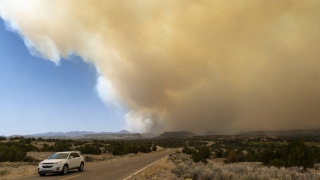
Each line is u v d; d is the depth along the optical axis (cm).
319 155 3816
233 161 4812
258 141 17788
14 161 3659
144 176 1745
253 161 4894
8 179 1655
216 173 1533
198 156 4094
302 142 3042
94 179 1642
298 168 2670
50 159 1967
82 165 2266
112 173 2036
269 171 2011
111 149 7438
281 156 3428
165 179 1630
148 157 5319
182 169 2034
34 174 1984
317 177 1741
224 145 14000
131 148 7612
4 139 9712
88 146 6725
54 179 1641
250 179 1345
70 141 11000
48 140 10444
